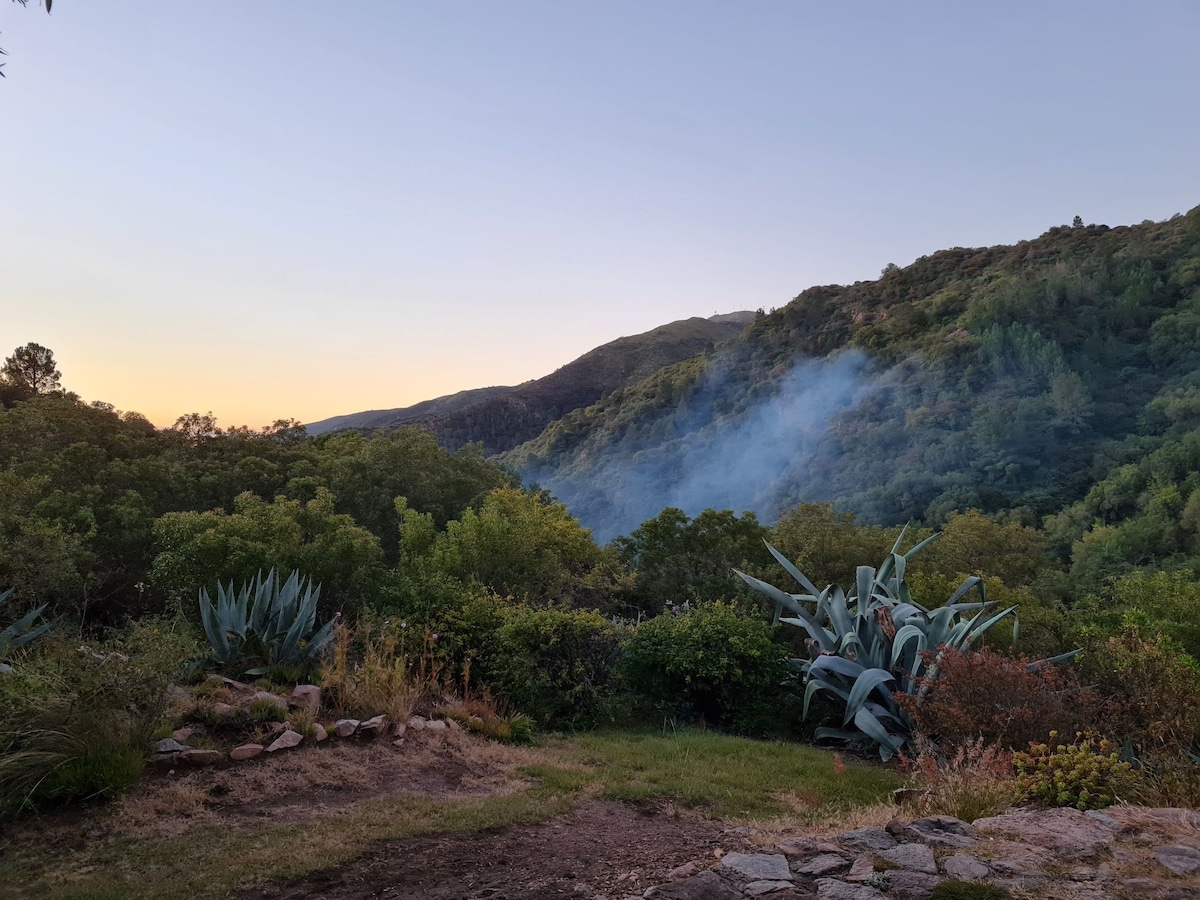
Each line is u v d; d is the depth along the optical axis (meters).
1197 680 8.46
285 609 8.01
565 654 9.47
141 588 10.60
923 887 3.34
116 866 3.87
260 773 5.41
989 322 107.56
